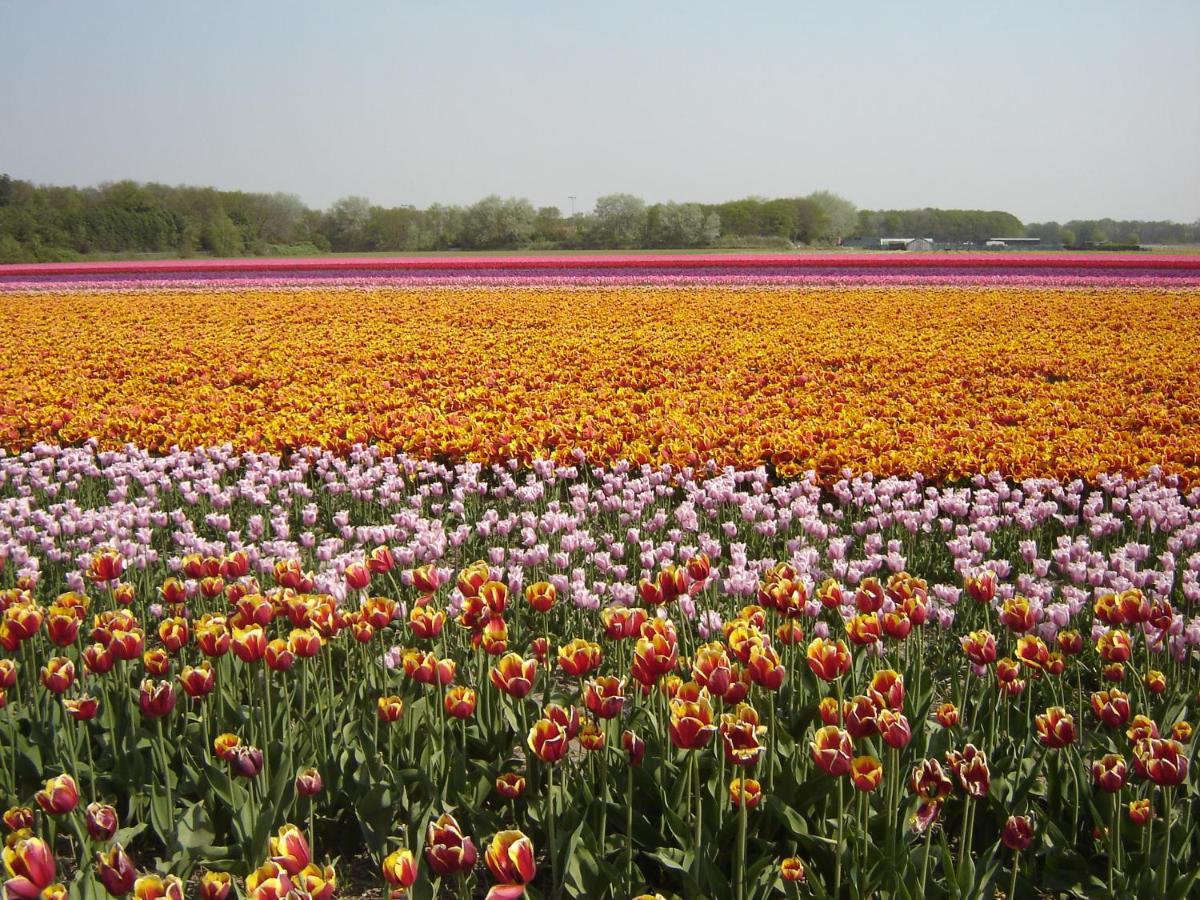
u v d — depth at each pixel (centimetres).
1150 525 843
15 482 1073
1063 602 688
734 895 373
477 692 507
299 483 998
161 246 7044
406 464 1044
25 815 386
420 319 2584
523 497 912
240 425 1279
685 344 2019
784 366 1786
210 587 561
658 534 902
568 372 1703
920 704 496
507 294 3231
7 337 2356
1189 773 444
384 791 438
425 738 482
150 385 1664
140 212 7031
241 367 1841
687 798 423
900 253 5244
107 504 1073
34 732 481
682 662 530
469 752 493
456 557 898
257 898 290
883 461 1040
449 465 1167
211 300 3203
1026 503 896
